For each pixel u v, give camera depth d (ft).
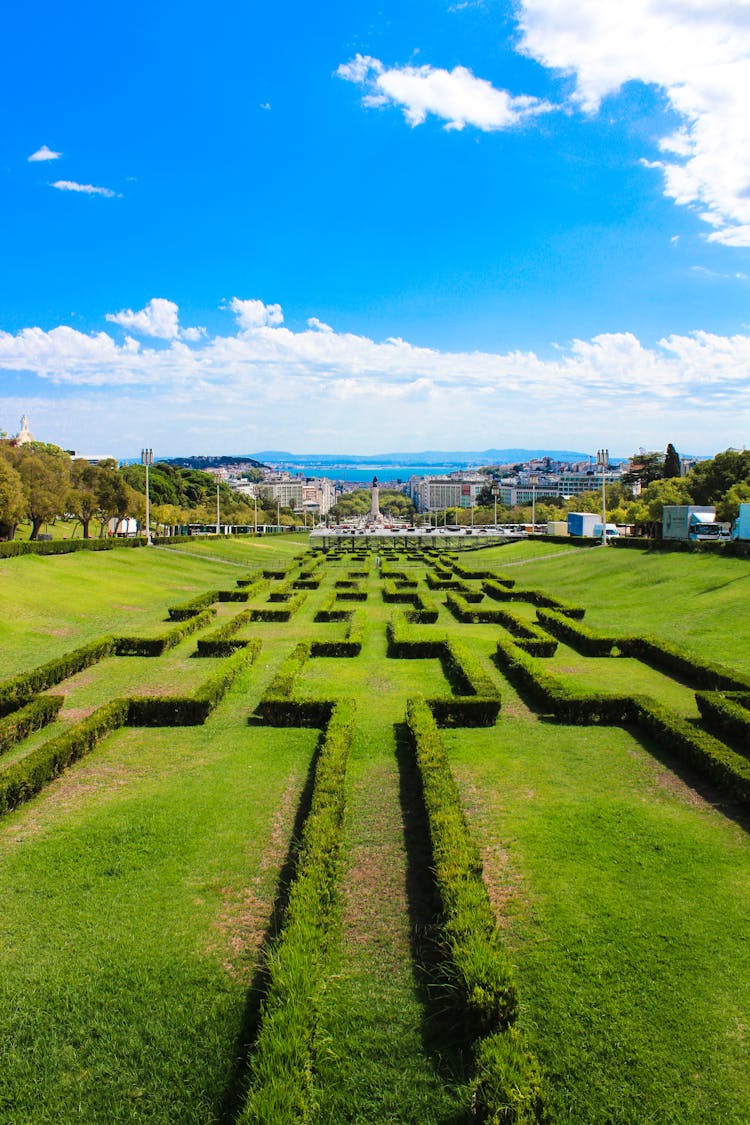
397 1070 23.79
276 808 43.68
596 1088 22.77
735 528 171.01
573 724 59.93
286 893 34.09
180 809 43.50
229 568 206.69
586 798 44.78
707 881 34.83
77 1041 25.09
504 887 34.24
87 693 69.82
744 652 82.89
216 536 282.15
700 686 71.46
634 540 185.57
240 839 39.63
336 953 29.53
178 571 181.27
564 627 96.94
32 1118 22.17
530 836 39.52
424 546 328.08
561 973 28.02
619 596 130.52
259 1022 24.93
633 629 101.14
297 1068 21.97
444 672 78.79
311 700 60.18
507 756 52.31
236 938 30.63
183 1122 22.00
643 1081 23.06
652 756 52.29
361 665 82.02
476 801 44.34
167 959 29.22
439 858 34.14
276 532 457.68
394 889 34.45
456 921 28.53
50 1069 23.97
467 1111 22.11
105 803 44.52
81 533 327.47
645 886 34.35
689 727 53.11
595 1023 25.40
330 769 45.24
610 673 77.36
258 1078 21.77
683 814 42.42
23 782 44.21
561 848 38.11
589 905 32.65
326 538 335.67
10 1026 25.72
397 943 30.30
